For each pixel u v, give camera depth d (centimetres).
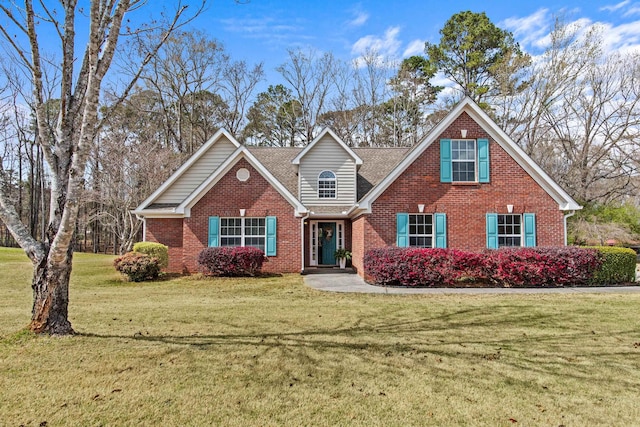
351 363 578
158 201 1914
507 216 1584
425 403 454
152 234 1861
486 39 3516
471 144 1595
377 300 1113
